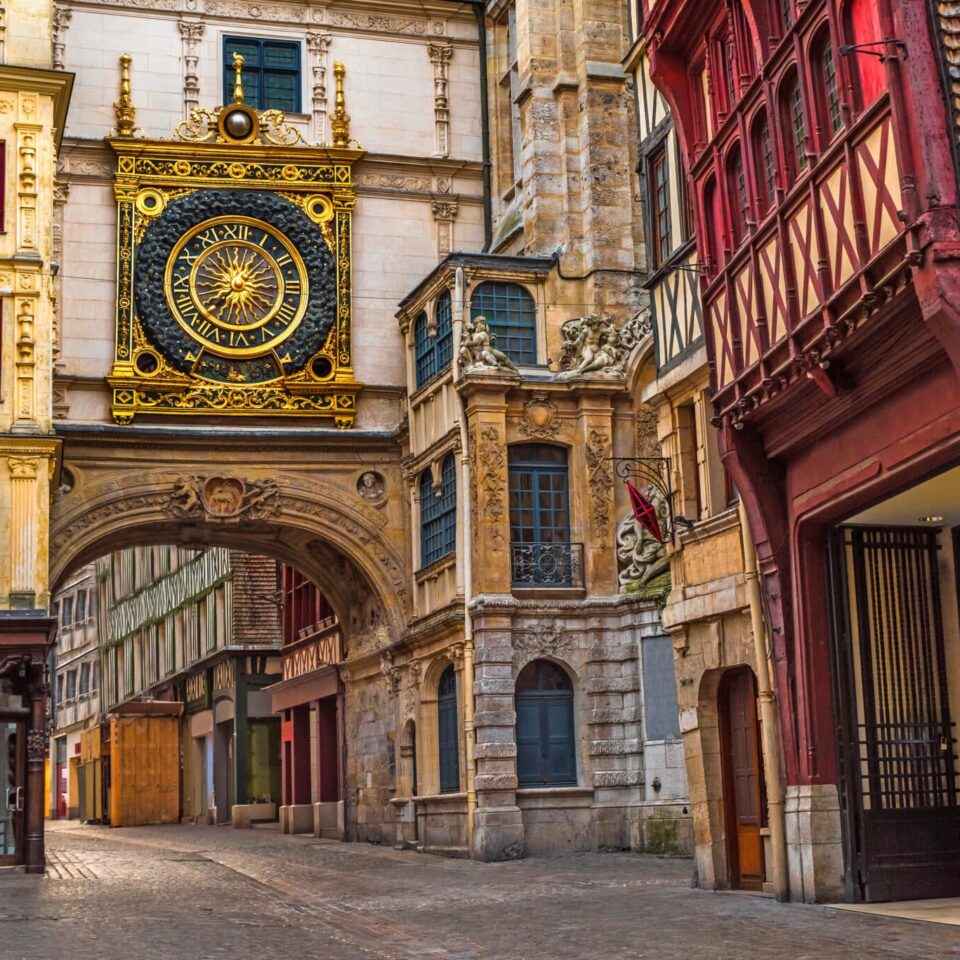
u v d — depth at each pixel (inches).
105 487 1086.4
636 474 1033.5
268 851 1133.1
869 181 483.2
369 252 1176.8
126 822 1835.6
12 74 970.7
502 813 962.7
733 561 644.1
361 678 1226.0
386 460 1152.8
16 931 572.1
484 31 1235.2
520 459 1029.8
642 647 999.0
